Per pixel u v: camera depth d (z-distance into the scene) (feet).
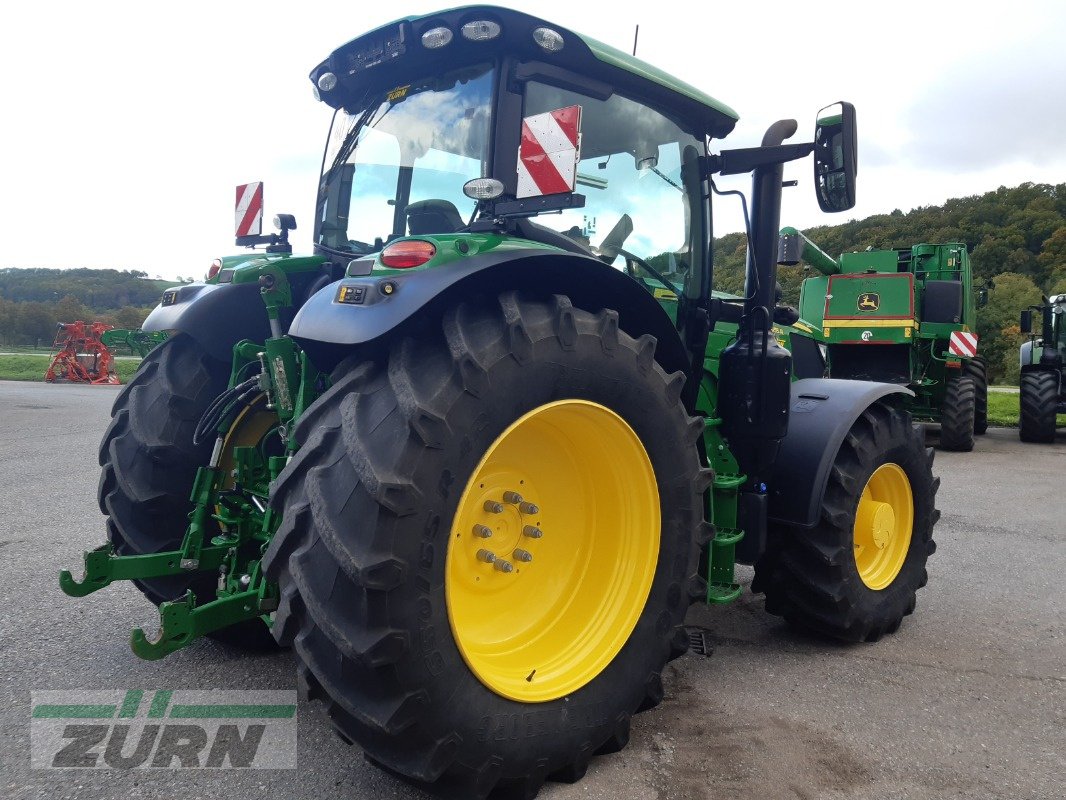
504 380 6.15
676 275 9.70
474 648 6.93
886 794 6.78
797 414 10.33
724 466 9.79
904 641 10.70
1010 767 7.28
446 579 5.86
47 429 32.37
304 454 6.06
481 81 7.74
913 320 30.81
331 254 9.44
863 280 31.71
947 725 8.13
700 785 6.89
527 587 7.59
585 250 8.41
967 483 23.73
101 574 8.25
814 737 7.80
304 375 7.83
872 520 10.67
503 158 7.53
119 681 8.68
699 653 10.12
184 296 9.87
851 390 10.61
